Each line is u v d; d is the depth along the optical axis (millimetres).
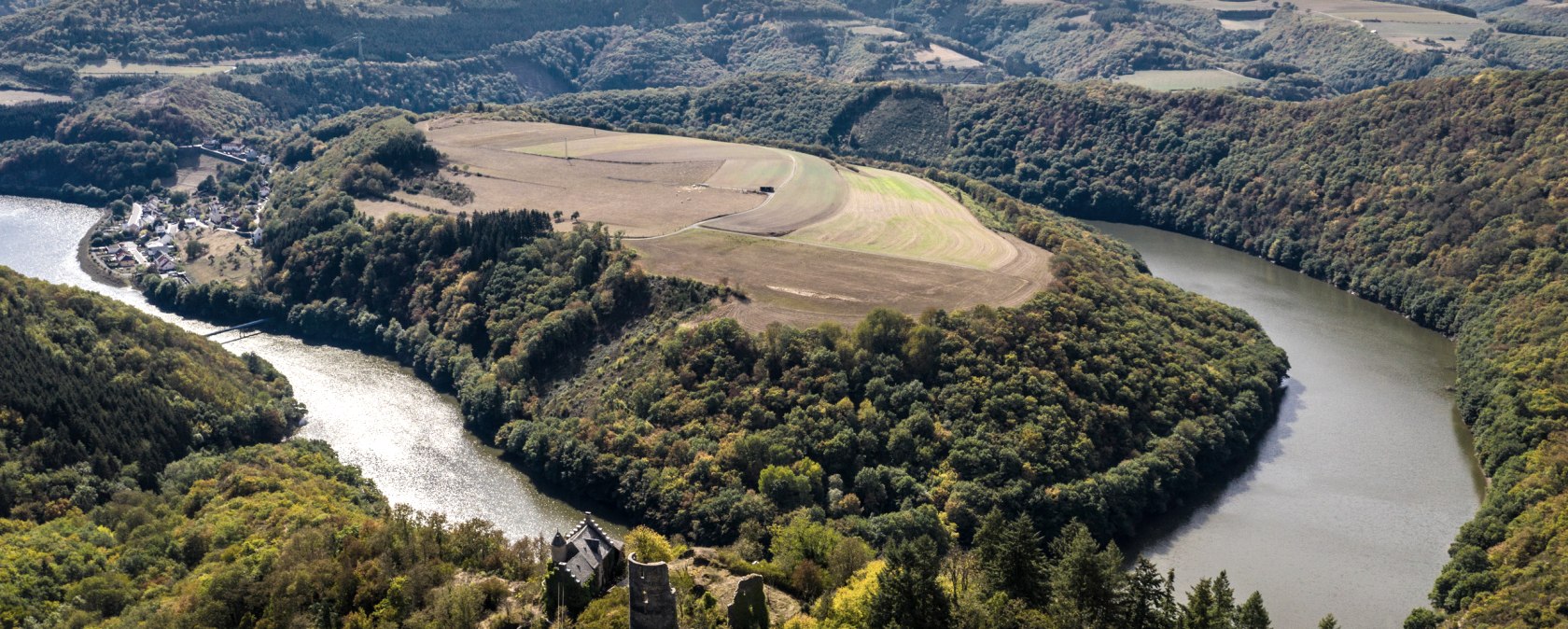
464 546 177000
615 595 148875
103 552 198375
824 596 161625
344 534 185625
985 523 162125
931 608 144875
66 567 189750
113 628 166250
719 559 175375
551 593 153250
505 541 189875
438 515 189750
